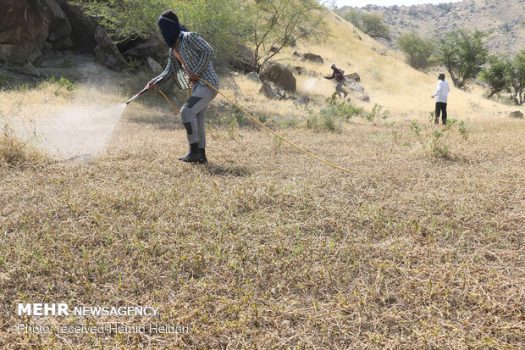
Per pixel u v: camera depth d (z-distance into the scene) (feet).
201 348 8.43
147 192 15.51
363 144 28.07
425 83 109.60
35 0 49.62
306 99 62.49
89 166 18.94
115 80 51.29
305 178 18.40
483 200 16.43
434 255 12.15
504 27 627.46
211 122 34.19
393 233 13.52
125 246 11.73
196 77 19.34
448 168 21.77
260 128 33.60
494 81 177.06
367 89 95.81
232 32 56.13
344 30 135.23
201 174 18.45
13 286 10.03
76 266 10.73
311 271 11.05
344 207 15.23
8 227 12.64
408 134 33.83
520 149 27.55
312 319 9.26
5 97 39.68
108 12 49.24
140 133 28.71
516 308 9.87
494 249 12.76
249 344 8.53
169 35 19.33
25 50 49.26
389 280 10.82
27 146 20.18
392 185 18.28
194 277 10.79
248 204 14.98
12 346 8.18
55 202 14.35
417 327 9.18
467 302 10.14
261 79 68.08
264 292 10.21
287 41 85.46
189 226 13.19
